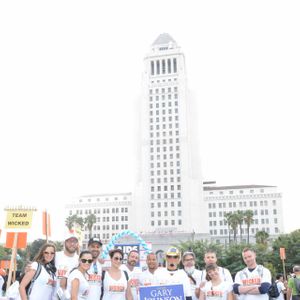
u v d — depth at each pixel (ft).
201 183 463.42
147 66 494.59
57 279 34.55
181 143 457.68
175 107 470.39
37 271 32.65
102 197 488.44
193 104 488.85
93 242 35.68
